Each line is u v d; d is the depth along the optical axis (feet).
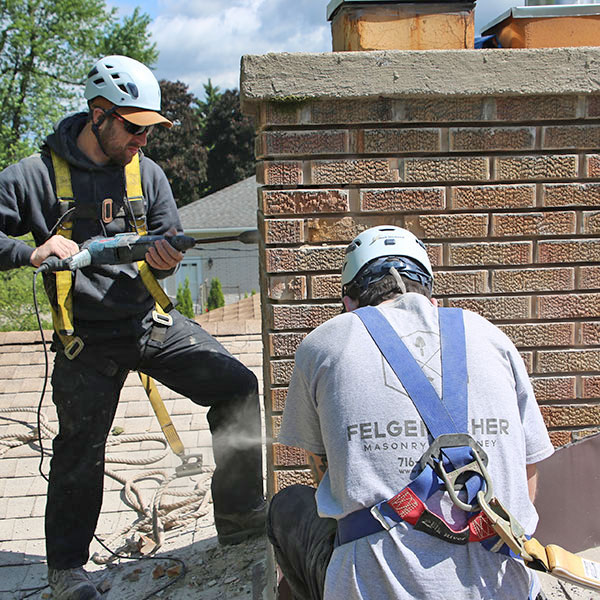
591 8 8.43
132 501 12.10
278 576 8.25
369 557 4.89
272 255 8.04
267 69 7.66
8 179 8.94
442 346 5.32
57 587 9.36
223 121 160.86
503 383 5.26
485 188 8.15
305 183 7.97
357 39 8.21
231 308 30.91
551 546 5.06
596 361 8.52
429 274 6.33
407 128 7.98
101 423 9.57
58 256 8.63
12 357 16.70
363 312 5.63
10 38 71.31
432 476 4.88
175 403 14.79
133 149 9.20
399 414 5.04
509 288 8.33
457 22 8.31
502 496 4.97
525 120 8.09
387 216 8.13
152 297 9.80
